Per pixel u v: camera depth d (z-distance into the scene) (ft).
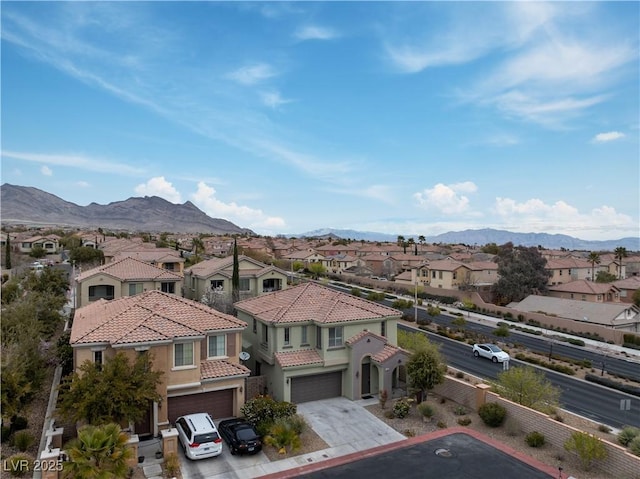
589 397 120.67
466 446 82.02
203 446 74.54
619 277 367.86
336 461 76.18
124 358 75.36
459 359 154.10
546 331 208.03
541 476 71.92
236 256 186.29
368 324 108.99
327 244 544.62
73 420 70.03
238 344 96.68
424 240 525.75
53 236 458.09
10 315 113.39
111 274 157.07
